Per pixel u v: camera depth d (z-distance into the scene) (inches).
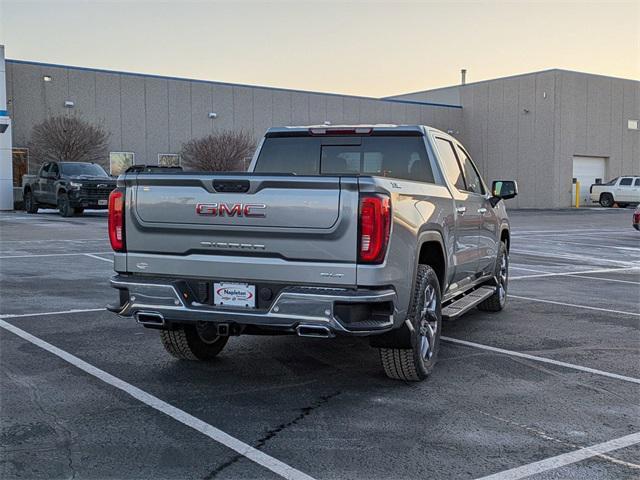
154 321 210.7
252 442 173.9
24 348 264.8
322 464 160.9
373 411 197.8
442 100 1993.1
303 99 1641.2
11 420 187.9
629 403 207.8
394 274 196.4
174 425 185.3
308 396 211.3
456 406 202.8
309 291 191.5
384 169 271.0
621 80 1852.9
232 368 241.9
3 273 467.2
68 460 162.2
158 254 211.9
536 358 260.1
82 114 1365.7
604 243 772.0
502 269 355.9
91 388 216.8
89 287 411.2
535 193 1759.4
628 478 154.9
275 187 194.9
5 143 1217.4
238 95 1551.4
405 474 155.7
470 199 283.3
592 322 329.7
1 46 1194.0
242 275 200.4
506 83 1811.0
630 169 1894.7
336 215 189.8
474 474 156.1
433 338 231.9
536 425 187.9
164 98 1457.9
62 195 1027.9
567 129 1742.1
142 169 225.3
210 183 201.6
